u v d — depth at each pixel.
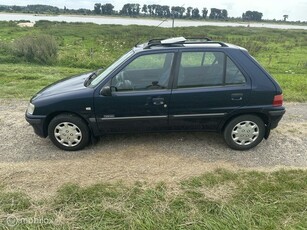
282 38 33.88
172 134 5.08
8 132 5.20
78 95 4.21
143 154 4.42
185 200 3.31
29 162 4.19
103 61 14.19
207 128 4.49
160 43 4.44
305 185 3.60
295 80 10.04
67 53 15.83
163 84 4.24
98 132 4.45
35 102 4.33
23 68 11.64
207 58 4.22
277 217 3.07
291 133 5.20
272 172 3.91
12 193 3.43
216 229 2.89
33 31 33.00
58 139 4.46
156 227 2.92
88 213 3.10
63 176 3.82
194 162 4.20
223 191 3.49
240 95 4.22
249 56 4.27
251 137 4.50
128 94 4.21
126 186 3.59
